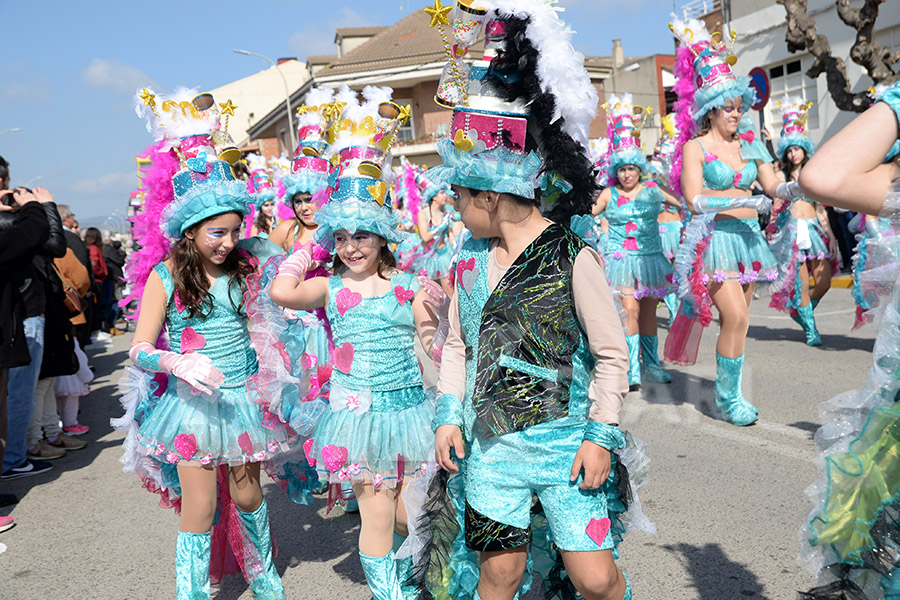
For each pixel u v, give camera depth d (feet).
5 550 13.65
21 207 15.99
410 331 9.95
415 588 8.32
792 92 52.47
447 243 31.53
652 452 15.38
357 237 9.64
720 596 9.77
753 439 15.75
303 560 12.26
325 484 13.39
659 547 11.30
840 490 6.14
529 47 7.06
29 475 18.43
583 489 6.93
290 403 10.56
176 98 10.33
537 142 7.34
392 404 9.60
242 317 10.64
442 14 7.32
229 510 11.28
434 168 7.41
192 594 9.96
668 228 28.58
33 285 18.10
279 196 18.26
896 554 5.87
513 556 7.23
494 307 7.16
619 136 21.01
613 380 6.89
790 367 22.21
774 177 16.98
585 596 7.13
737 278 16.14
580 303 6.96
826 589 6.37
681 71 17.65
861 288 6.41
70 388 21.52
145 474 10.78
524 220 7.27
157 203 10.53
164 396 10.47
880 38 45.93
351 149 9.73
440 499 7.89
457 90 7.44
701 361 13.96
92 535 14.15
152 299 10.25
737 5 55.67
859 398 6.22
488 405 7.11
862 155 5.52
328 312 10.02
